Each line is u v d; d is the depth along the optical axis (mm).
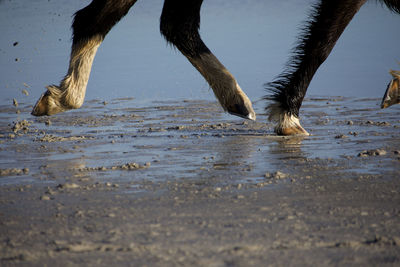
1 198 8281
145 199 8047
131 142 12133
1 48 27469
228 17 34375
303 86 12453
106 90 19328
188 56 12586
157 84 20047
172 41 12492
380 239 6379
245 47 25438
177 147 11508
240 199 7961
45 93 13016
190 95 18312
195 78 20797
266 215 7273
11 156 11031
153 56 24938
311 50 12297
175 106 16625
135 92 18906
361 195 8047
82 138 12641
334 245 6289
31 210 7699
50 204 7934
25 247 6414
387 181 8695
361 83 18703
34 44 28172
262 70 21094
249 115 12562
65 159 10672
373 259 5918
